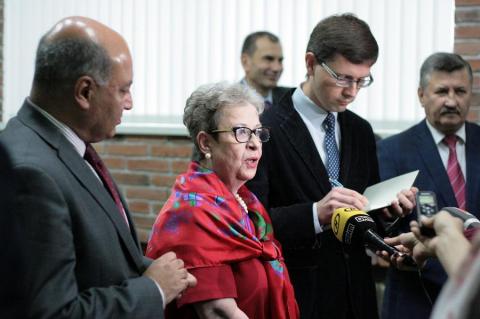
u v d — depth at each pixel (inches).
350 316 98.6
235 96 84.9
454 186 121.0
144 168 195.3
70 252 64.9
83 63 68.7
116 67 70.1
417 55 168.2
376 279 168.4
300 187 97.9
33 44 209.6
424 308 112.3
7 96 212.7
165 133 190.2
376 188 100.4
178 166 191.2
